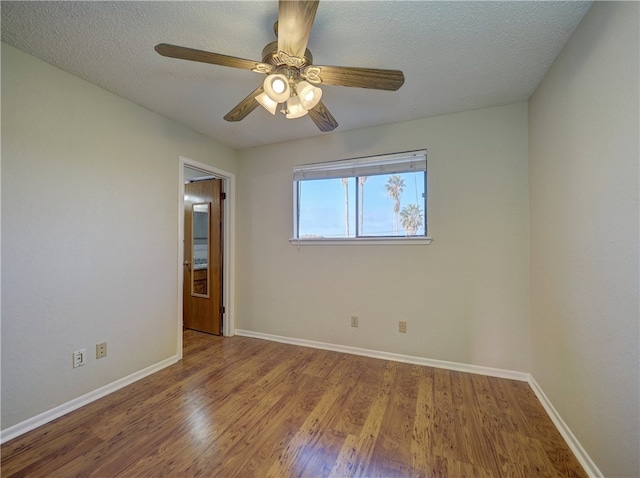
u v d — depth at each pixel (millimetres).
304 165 3061
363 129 2793
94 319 2004
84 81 1959
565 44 1575
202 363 2598
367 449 1507
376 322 2734
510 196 2291
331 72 1386
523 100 2242
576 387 1478
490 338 2350
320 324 2975
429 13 1375
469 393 2057
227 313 3381
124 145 2215
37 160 1712
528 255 2240
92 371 1985
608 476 1214
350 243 2846
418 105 2320
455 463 1409
